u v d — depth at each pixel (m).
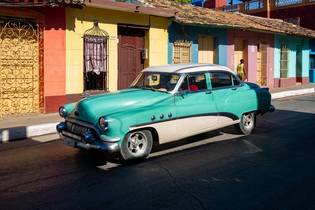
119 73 15.42
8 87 12.42
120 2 14.07
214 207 5.46
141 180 6.62
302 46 27.81
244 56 22.72
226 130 10.68
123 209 5.41
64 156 8.18
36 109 13.12
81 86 14.01
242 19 22.89
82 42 13.88
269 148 8.77
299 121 12.31
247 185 6.34
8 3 11.52
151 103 7.87
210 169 7.21
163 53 16.80
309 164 7.49
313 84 27.56
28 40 12.74
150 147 7.80
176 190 6.14
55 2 11.86
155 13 15.48
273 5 33.03
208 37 19.81
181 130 8.31
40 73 13.07
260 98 10.28
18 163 7.69
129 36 15.76
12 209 5.44
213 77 9.22
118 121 7.21
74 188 6.25
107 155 8.17
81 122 7.53
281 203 5.60
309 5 30.72
